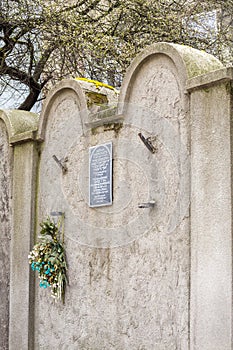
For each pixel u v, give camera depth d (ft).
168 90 14.26
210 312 12.37
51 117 18.69
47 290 18.13
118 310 15.25
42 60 29.84
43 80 32.42
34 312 18.62
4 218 20.31
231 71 12.48
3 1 28.48
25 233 19.02
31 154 19.08
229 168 12.26
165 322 13.71
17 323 19.03
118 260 15.43
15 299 19.22
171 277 13.66
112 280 15.56
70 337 16.94
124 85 15.56
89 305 16.30
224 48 30.73
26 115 20.62
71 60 28.91
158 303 13.98
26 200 19.11
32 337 18.54
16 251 19.38
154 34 29.55
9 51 29.81
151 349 14.06
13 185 19.81
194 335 12.75
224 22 32.71
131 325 14.76
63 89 18.12
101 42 27.84
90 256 16.46
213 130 12.75
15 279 19.31
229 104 12.46
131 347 14.67
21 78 30.55
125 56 28.48
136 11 29.37
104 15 29.99
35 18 28.32
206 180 12.79
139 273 14.67
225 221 12.21
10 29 29.25
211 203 12.61
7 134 20.43
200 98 13.14
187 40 29.94
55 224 17.95
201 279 12.68
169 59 14.25
